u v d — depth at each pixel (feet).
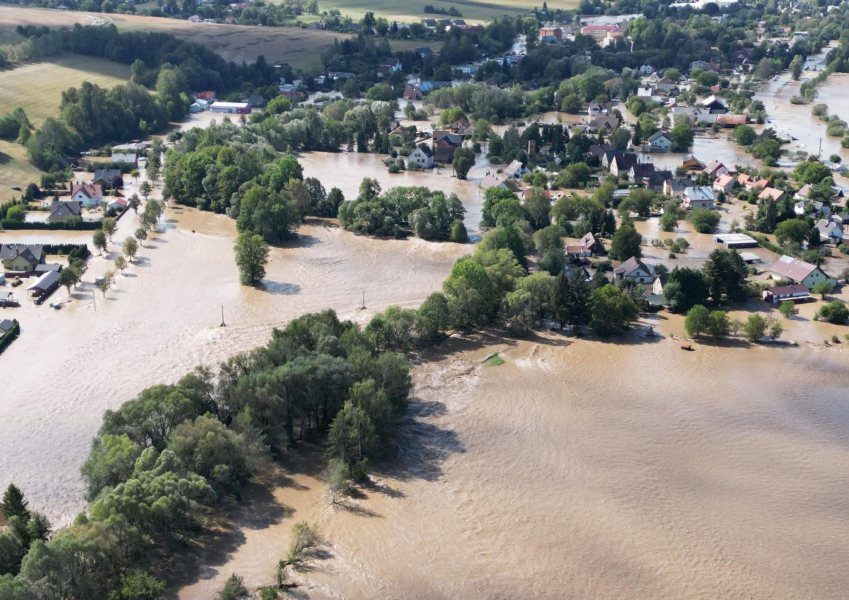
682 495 397.39
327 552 353.92
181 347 533.96
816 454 431.43
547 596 332.80
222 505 379.14
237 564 343.05
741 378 507.30
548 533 369.50
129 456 372.99
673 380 504.84
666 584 340.18
